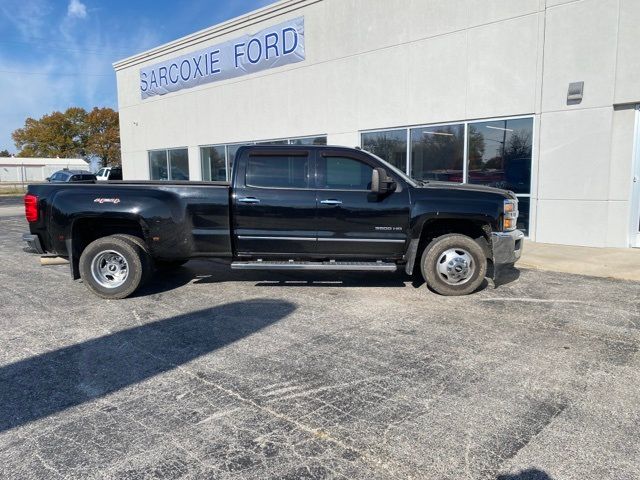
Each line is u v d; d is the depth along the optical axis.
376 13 11.74
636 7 8.24
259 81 14.89
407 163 11.66
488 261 7.36
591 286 6.50
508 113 9.86
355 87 12.42
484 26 9.98
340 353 4.24
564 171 9.30
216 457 2.75
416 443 2.86
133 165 20.95
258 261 6.34
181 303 5.87
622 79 8.51
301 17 13.40
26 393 3.54
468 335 4.68
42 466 2.67
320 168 6.20
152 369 3.95
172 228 6.07
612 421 3.09
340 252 6.23
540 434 2.94
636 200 8.86
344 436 2.95
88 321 5.20
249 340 4.58
